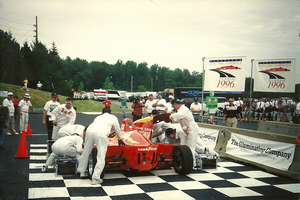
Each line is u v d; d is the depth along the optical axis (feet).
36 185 15.85
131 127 20.52
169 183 17.11
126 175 18.98
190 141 21.27
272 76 31.27
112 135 22.26
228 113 33.37
